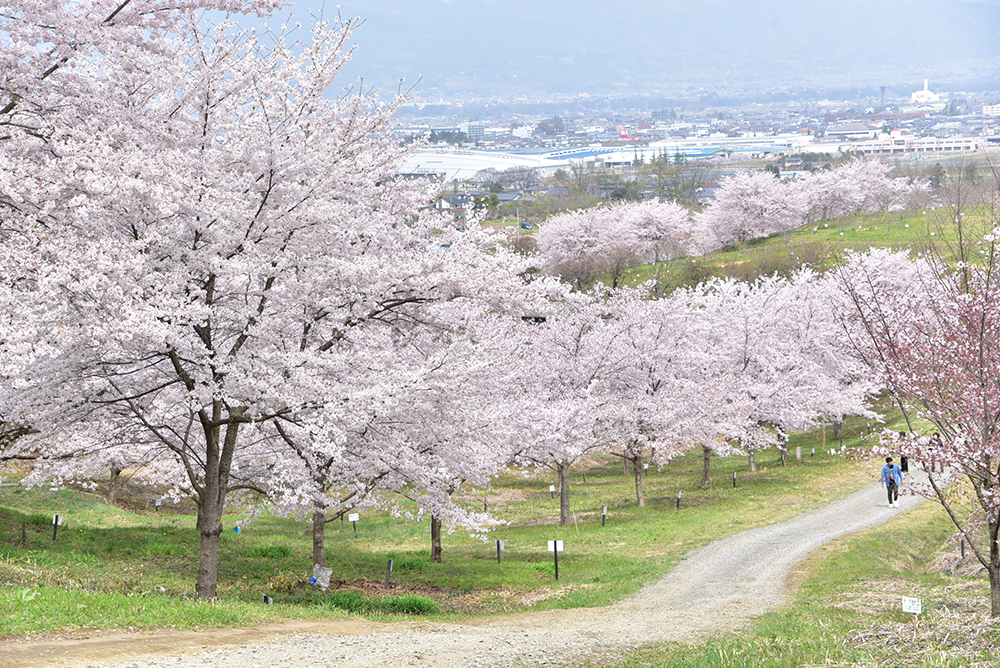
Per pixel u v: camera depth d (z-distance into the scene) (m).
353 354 18.44
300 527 35.28
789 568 24.27
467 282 19.08
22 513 27.64
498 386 23.88
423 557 28.19
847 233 108.56
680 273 87.31
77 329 14.41
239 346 17.72
